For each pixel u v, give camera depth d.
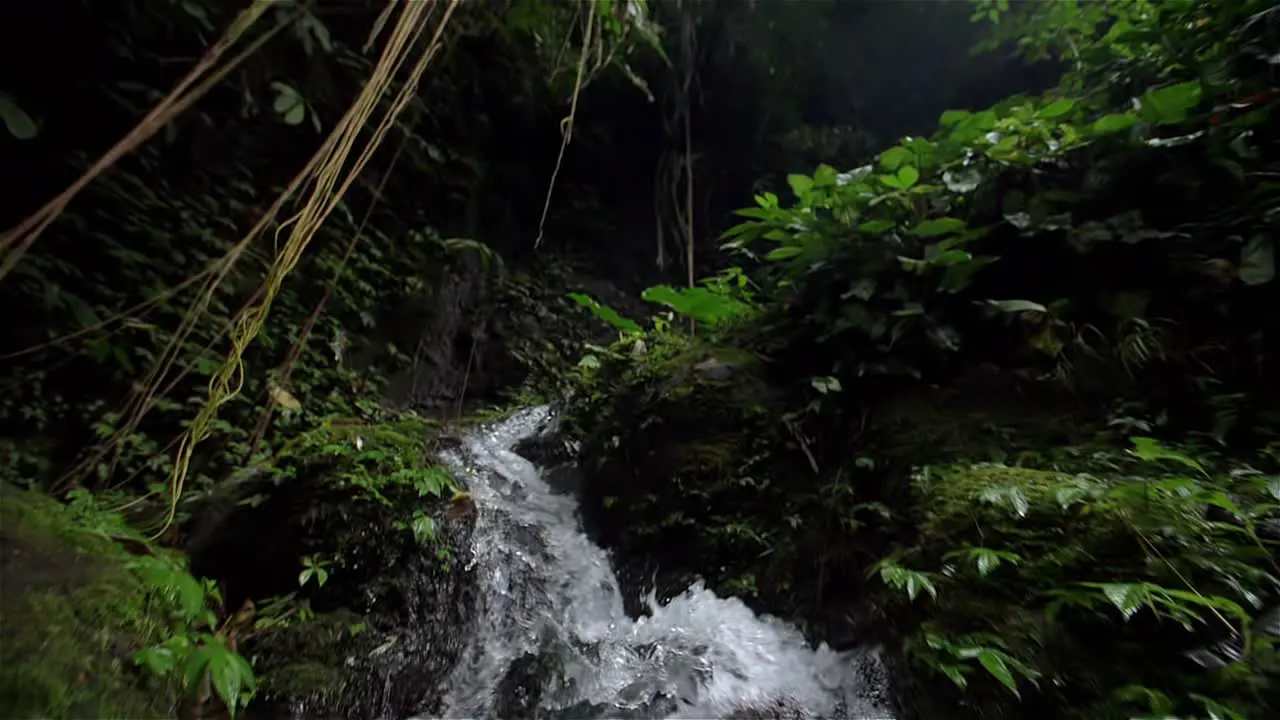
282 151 4.55
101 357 3.05
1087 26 4.72
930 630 1.86
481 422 4.69
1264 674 1.34
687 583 2.77
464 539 2.76
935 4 7.23
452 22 5.23
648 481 3.13
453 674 2.39
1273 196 2.34
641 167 7.68
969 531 1.96
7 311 2.97
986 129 3.17
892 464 2.57
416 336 5.26
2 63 3.21
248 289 4.01
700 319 3.73
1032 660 1.62
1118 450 2.14
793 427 2.93
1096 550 1.69
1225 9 2.65
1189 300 2.39
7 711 0.96
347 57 4.85
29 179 3.24
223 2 3.95
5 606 1.10
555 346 6.41
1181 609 1.46
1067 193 2.76
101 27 3.48
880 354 2.94
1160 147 2.60
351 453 2.83
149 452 3.15
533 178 7.09
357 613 2.40
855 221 3.22
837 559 2.51
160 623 1.37
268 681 2.04
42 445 2.92
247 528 2.63
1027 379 2.58
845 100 7.95
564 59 5.79
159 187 3.78
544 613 2.72
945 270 2.79
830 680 2.20
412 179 5.55
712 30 6.92
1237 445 2.01
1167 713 1.39
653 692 2.29
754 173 7.73
